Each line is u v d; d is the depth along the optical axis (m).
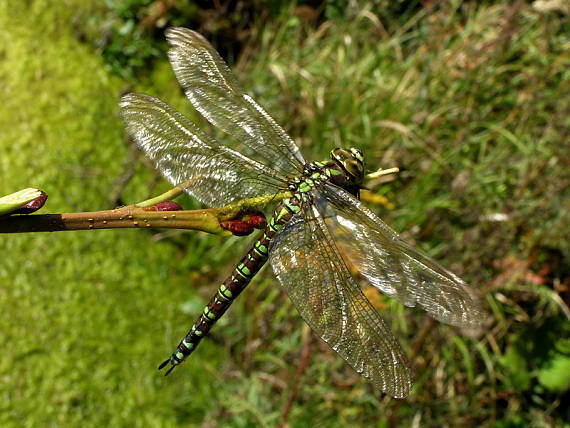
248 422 0.39
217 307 0.27
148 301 0.41
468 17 0.47
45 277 0.39
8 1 0.45
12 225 0.22
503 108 0.45
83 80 0.45
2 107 0.42
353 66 0.48
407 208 0.42
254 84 0.49
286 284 0.26
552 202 0.39
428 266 0.25
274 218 0.27
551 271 0.40
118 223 0.23
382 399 0.40
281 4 0.52
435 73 0.45
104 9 0.47
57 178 0.41
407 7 0.51
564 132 0.40
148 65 0.48
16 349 0.38
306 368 0.41
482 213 0.41
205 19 0.49
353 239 0.26
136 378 0.39
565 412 0.41
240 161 0.27
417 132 0.44
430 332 0.40
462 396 0.41
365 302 0.26
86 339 0.39
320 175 0.27
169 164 0.26
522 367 0.40
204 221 0.23
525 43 0.45
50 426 0.37
